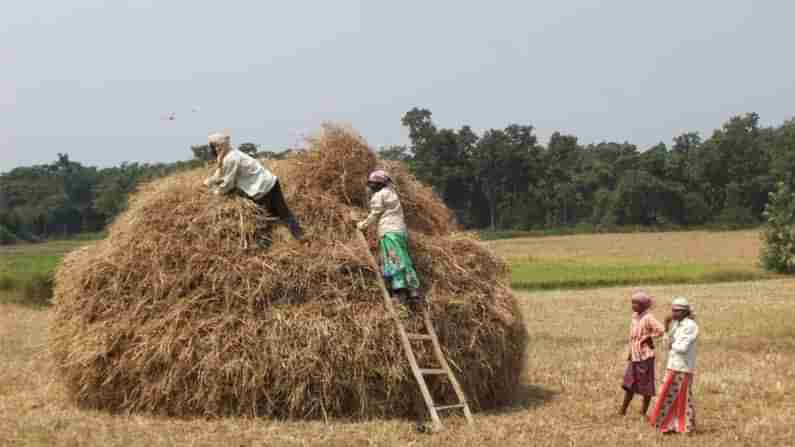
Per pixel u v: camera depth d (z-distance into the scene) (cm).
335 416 1016
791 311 2525
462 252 1184
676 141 12744
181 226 1113
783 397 1231
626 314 2534
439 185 10069
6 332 2017
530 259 5644
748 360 1565
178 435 922
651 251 6619
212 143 1131
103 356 1045
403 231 1088
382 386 1022
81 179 10669
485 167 10144
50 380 1271
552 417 1080
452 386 1068
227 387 1002
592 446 929
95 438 908
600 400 1216
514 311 1191
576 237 8869
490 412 1114
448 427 992
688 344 1004
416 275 1084
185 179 1218
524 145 10419
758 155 11325
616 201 10756
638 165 11762
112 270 1096
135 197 1223
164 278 1059
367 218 1098
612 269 4603
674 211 10700
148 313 1052
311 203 1161
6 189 10175
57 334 1132
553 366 1512
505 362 1154
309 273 1055
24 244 8319
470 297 1121
